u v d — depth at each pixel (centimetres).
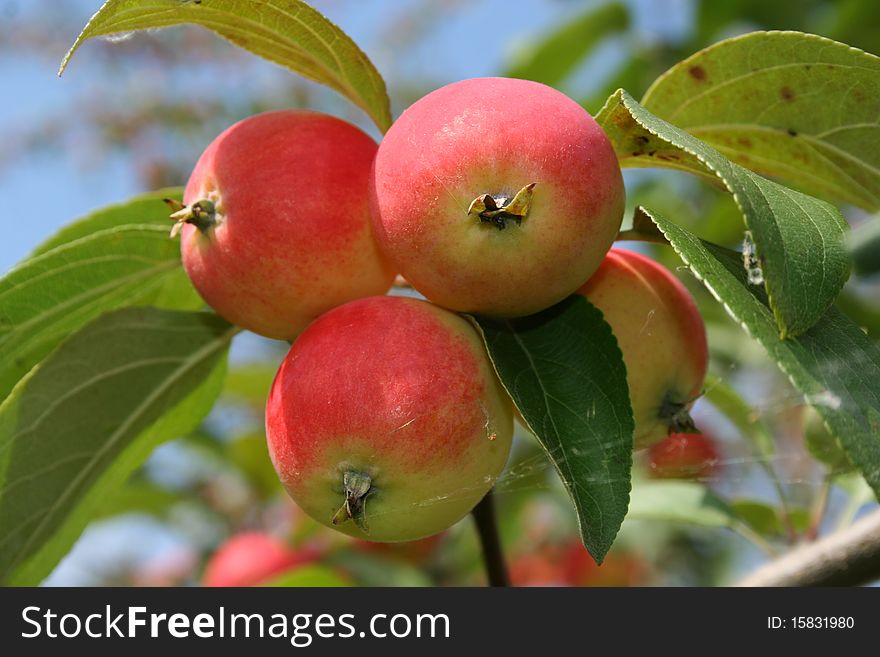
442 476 23
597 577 51
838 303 39
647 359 25
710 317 43
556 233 22
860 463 21
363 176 24
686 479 38
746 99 26
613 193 23
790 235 22
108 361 29
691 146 22
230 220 24
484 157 22
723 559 55
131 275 29
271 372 46
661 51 45
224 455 52
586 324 24
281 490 53
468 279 23
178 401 30
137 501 52
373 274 24
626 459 23
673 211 45
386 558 48
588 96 46
